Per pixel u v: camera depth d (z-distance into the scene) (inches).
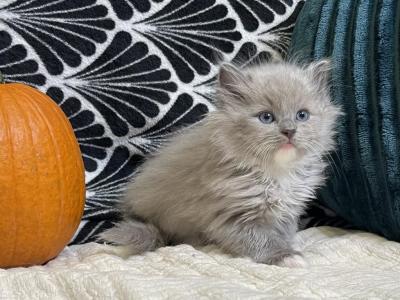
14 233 20.6
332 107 22.8
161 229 23.7
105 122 26.8
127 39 26.9
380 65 21.9
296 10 28.4
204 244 22.9
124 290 17.3
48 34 26.2
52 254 21.8
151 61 27.1
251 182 21.8
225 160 21.8
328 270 19.6
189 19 27.5
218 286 17.4
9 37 25.8
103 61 26.7
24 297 18.2
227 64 22.4
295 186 22.4
